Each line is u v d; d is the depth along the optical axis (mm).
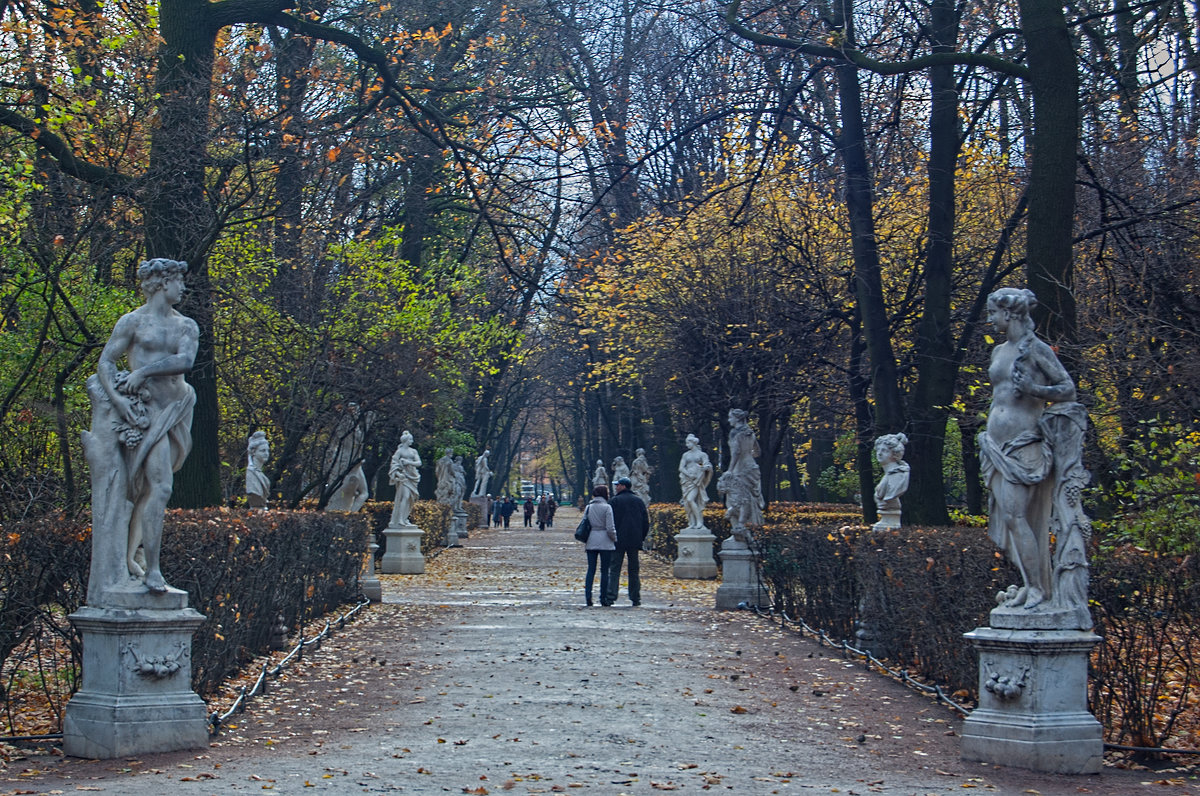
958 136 17125
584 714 8953
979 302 16906
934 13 16625
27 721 8367
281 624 12719
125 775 6707
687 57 16688
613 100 20484
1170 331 12664
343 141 19000
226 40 18812
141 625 7426
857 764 7375
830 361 22109
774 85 17938
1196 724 8250
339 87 18969
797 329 21297
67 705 7430
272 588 12133
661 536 32156
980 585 8781
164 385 7676
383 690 10117
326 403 20781
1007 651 7520
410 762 7168
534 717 8805
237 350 21234
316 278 20812
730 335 23562
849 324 20734
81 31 14273
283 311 20609
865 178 17500
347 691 10062
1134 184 15961
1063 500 7570
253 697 9555
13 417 14547
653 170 28250
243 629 10680
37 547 8070
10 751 7434
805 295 22156
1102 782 7008
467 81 21766
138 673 7438
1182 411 12828
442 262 29859
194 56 15648
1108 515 13844
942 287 16719
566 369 54406
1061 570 7555
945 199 16703
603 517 18266
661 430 37062
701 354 24422
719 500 36000
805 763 7375
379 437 26297
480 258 31312
